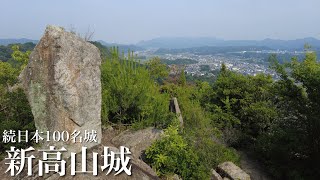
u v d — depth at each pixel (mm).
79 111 6562
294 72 13484
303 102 13391
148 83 11414
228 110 17766
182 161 8570
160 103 10930
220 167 11109
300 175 12672
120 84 10672
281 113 14406
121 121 11203
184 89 17844
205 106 18156
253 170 13797
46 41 6324
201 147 10367
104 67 11023
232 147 16172
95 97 6902
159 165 8203
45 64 6375
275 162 13633
